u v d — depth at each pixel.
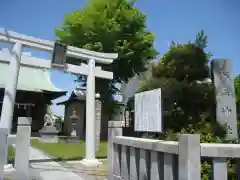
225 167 3.06
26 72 23.27
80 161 9.13
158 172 3.78
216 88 9.23
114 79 21.78
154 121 7.00
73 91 24.03
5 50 8.20
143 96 7.70
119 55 18.88
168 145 3.45
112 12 19.81
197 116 8.84
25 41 8.34
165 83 9.41
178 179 3.24
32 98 22.58
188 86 9.12
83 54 9.66
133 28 20.16
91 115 9.39
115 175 5.36
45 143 15.35
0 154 3.98
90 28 19.00
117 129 5.61
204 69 9.53
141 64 20.70
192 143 3.00
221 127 8.08
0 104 20.66
